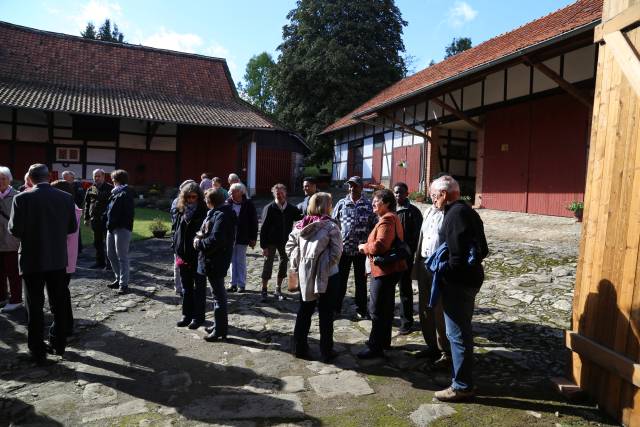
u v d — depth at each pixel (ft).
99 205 24.88
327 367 13.05
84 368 12.78
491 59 30.53
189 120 61.21
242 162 73.87
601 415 10.27
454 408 10.66
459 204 11.18
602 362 10.14
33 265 12.86
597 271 10.71
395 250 13.30
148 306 18.65
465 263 10.69
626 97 10.12
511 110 41.65
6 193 17.49
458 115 44.60
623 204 9.96
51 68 65.72
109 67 71.36
